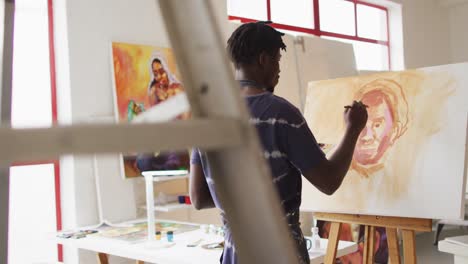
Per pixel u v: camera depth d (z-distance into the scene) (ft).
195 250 7.44
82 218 10.52
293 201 4.05
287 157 3.98
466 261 7.28
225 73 1.59
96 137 1.28
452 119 6.59
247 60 4.17
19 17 10.50
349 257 14.06
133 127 1.33
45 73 10.81
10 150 1.18
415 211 6.57
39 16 10.72
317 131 8.13
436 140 6.68
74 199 10.44
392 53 20.54
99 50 10.91
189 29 1.67
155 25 12.03
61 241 8.89
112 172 10.77
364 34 19.86
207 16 1.61
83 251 10.57
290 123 3.92
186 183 12.26
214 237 8.40
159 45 12.09
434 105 6.83
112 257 10.84
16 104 10.47
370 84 7.72
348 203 7.30
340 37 18.71
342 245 7.52
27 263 10.64
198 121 1.47
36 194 10.71
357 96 7.80
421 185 6.63
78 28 10.60
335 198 7.48
